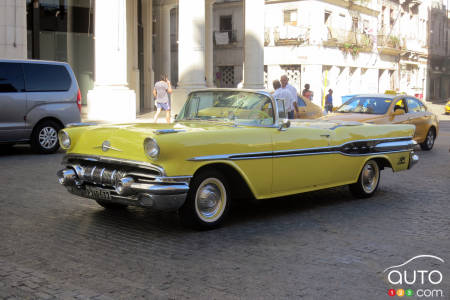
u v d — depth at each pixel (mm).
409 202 7859
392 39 49156
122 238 5621
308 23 38906
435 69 61594
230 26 42156
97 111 19672
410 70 55438
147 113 24547
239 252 5211
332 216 6863
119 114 19672
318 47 39250
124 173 5652
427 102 55688
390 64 50594
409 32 54219
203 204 5902
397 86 52000
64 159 6332
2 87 11438
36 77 11969
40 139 12070
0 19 16844
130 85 26062
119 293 4102
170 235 5770
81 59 24094
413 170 11164
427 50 58750
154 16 32219
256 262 4914
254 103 6641
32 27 21688
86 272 4562
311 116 16766
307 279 4492
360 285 4383
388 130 8188
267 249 5328
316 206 7473
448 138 19359
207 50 30391
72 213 6688
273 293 4164
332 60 41125
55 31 22922
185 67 22094
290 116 13703
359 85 45281
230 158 5980
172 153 5477
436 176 10383
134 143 5645
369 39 45219
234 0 41438
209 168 5922
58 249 5199
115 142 5793
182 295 4090
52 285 4246
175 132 5652
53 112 12141
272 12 40719
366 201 7887
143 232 5871
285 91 13625
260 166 6309
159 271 4617
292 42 39406
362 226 6363
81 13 23875
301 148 6777
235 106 6723
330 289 4273
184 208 5781
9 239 5508
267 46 40938
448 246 5578
